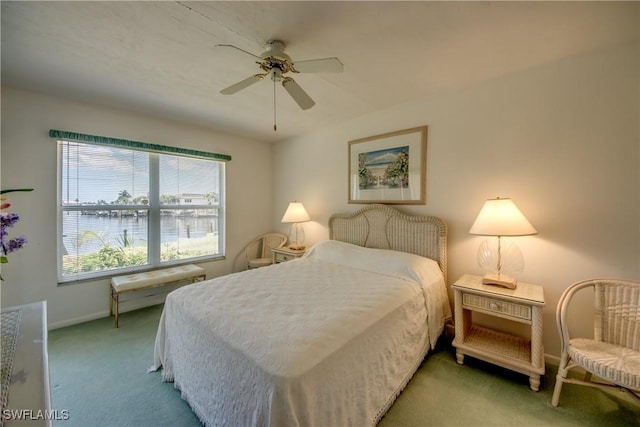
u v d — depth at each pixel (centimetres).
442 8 141
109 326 266
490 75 217
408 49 179
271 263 388
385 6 139
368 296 174
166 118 319
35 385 80
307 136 381
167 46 175
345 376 125
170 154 336
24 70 205
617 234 178
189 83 228
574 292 169
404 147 276
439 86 236
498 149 223
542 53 185
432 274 227
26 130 241
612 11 143
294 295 176
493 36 165
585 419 150
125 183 304
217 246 389
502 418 151
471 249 239
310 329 129
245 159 408
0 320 125
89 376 188
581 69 187
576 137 190
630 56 172
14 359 93
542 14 146
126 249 308
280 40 168
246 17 147
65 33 161
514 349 195
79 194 275
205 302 166
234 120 327
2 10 140
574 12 144
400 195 281
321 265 261
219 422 132
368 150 306
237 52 182
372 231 297
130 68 203
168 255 341
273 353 113
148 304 321
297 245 378
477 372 193
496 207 195
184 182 353
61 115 257
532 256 210
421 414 154
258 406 108
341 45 174
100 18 148
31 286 248
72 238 273
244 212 410
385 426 146
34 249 249
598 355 148
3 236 101
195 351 152
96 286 284
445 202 253
